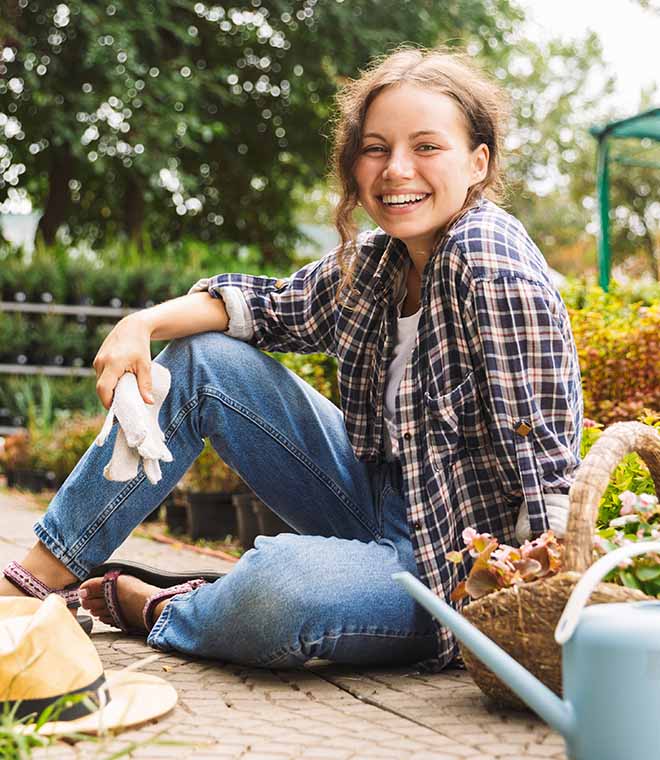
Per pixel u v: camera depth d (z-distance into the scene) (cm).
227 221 1706
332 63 1540
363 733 188
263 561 229
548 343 224
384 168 238
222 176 1669
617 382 421
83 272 1084
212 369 256
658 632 152
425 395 233
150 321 251
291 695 217
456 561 203
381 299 251
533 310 223
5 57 1325
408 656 240
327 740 183
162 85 1357
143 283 1092
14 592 247
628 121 771
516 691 161
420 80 237
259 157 1658
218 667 240
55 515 249
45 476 797
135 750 175
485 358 224
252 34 1530
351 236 251
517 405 222
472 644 164
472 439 232
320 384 467
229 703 210
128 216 1537
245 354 262
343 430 271
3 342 1048
